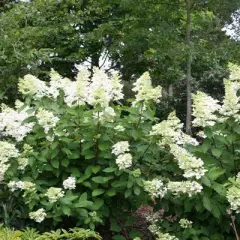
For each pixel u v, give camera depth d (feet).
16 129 13.76
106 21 43.57
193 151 12.62
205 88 43.45
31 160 13.08
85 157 13.19
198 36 33.76
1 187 14.07
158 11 32.14
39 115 12.80
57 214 12.29
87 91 13.52
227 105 12.10
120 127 13.37
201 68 35.32
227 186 12.08
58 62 41.52
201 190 11.65
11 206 13.55
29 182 12.42
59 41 40.37
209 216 12.43
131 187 12.55
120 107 14.25
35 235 10.98
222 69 42.39
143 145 13.30
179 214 12.53
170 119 13.70
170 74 36.40
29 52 27.68
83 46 42.86
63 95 14.33
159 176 13.24
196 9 32.55
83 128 13.29
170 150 13.28
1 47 27.27
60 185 13.76
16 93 27.71
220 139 12.19
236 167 12.75
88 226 12.84
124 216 13.78
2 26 29.43
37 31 34.35
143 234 14.64
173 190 11.85
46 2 37.88
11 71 27.32
